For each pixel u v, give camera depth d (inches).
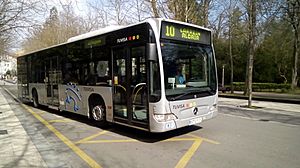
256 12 655.8
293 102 692.1
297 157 236.7
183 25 298.0
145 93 281.6
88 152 257.9
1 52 844.0
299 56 1251.2
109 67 339.3
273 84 1311.5
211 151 255.1
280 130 345.7
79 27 1123.3
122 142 292.8
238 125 378.3
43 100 548.7
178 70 285.7
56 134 333.4
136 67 294.7
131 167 217.0
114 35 328.8
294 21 947.3
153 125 271.0
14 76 3454.7
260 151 254.4
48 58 516.1
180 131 339.3
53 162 229.5
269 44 1373.0
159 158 237.5
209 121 411.2
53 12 537.6
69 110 443.8
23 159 231.9
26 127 376.8
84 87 394.0
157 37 273.4
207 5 805.2
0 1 442.3
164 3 723.4
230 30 1130.7
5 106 634.8
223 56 1549.0
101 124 368.2
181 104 282.4
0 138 303.7
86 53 388.8
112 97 335.3
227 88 1336.1
